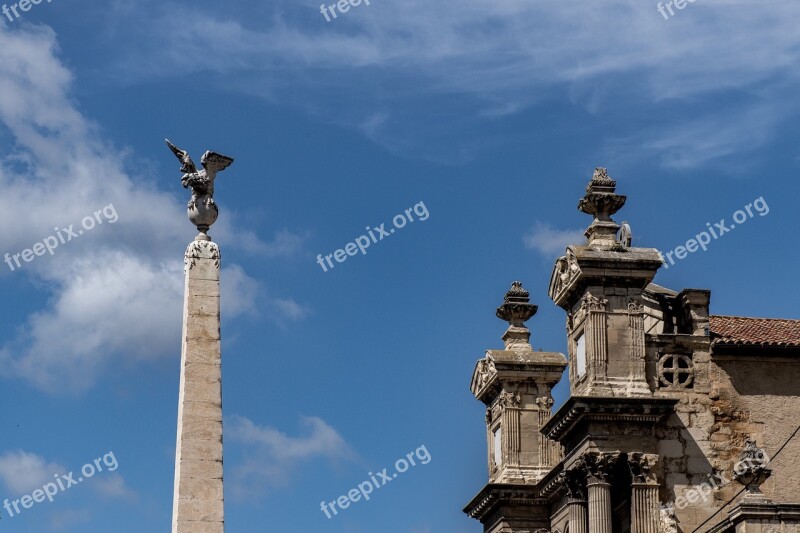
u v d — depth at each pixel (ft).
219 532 161.27
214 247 168.35
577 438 214.90
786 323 229.66
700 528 211.00
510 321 254.68
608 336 215.31
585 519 214.48
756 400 216.95
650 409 212.02
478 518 250.78
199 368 164.76
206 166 171.83
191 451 162.71
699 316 219.41
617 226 220.43
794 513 185.88
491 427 251.80
